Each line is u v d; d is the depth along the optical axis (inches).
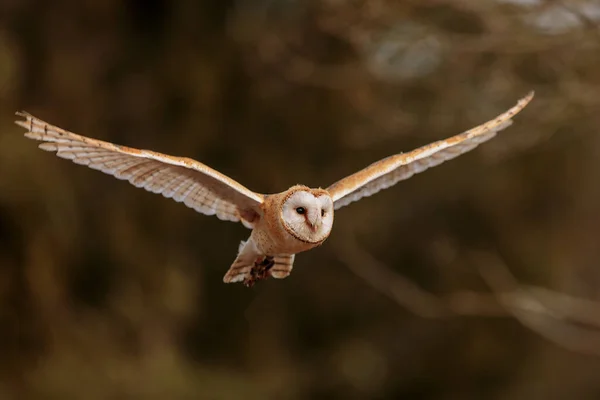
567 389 824.9
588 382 822.5
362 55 571.5
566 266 836.6
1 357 644.7
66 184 682.8
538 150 719.7
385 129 566.9
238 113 789.9
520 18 465.7
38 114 695.1
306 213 257.9
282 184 788.0
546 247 828.6
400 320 844.6
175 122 775.1
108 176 741.9
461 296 732.0
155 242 750.5
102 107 748.0
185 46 780.6
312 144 800.9
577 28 459.2
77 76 728.3
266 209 260.8
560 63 492.7
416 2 472.1
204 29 786.8
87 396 643.5
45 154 658.8
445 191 823.7
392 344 844.6
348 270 836.6
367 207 800.9
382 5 483.2
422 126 575.8
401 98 621.6
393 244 826.2
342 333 845.8
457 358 837.8
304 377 818.2
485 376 836.0
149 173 242.2
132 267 719.1
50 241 663.1
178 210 773.9
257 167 788.0
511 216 824.9
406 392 843.4
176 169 243.3
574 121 540.4
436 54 514.9
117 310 697.0
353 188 264.7
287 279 840.9
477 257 797.2
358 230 784.9
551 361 830.5
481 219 826.2
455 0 467.5
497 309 728.3
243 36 774.5
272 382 783.1
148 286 721.6
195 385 707.4
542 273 823.7
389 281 755.4
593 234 836.0
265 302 836.0
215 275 818.8
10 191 630.5
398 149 783.7
